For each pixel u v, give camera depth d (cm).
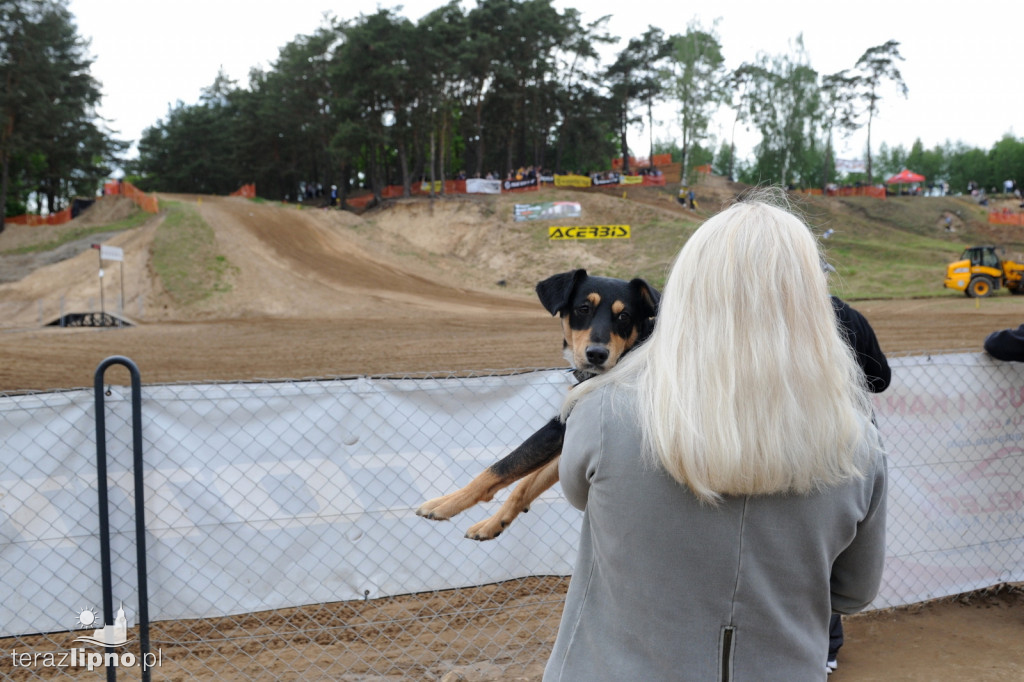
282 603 395
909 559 492
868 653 451
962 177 13138
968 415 496
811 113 6931
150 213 5303
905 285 3994
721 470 142
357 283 4125
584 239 5309
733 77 7762
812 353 149
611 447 158
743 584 150
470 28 7381
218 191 10088
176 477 378
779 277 152
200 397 380
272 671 428
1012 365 504
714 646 152
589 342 287
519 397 428
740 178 9488
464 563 432
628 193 6681
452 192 6750
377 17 6531
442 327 2820
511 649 458
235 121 9325
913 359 482
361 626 490
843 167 8569
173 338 2417
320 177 9806
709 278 155
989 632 475
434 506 225
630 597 157
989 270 3419
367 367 1739
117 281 3756
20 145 6178
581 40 8431
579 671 164
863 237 6006
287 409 393
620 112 9075
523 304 3875
